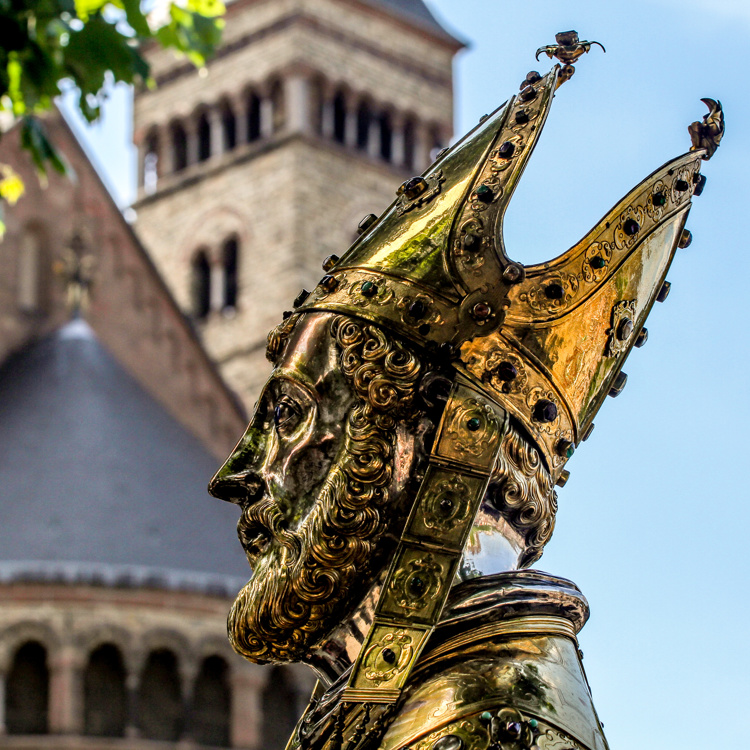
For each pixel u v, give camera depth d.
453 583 3.33
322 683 3.75
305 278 86.06
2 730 53.19
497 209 3.51
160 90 94.00
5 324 63.75
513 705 3.09
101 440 59.19
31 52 13.11
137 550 55.81
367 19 92.50
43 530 55.38
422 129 93.06
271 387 3.62
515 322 3.50
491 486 3.44
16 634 53.88
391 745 3.13
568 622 3.36
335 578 3.40
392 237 3.61
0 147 65.25
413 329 3.45
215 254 89.00
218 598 55.88
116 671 54.47
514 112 3.63
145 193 92.56
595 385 3.64
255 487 3.59
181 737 54.75
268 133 89.62
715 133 3.85
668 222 3.76
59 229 66.25
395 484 3.41
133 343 66.69
